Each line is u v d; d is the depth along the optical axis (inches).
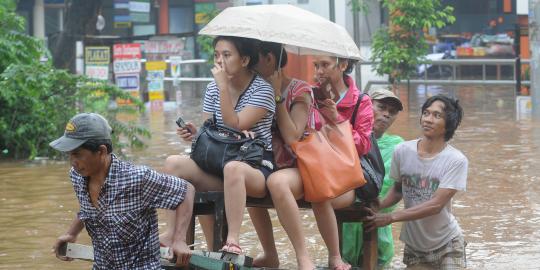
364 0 1400.1
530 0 1114.7
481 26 2066.9
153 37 1349.7
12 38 854.5
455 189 372.8
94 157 274.7
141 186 277.7
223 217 332.2
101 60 1291.8
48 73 819.4
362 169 359.6
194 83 1820.9
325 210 346.0
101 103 882.1
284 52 348.5
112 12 2042.3
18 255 438.9
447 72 1790.1
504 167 705.6
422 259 393.4
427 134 378.3
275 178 331.3
